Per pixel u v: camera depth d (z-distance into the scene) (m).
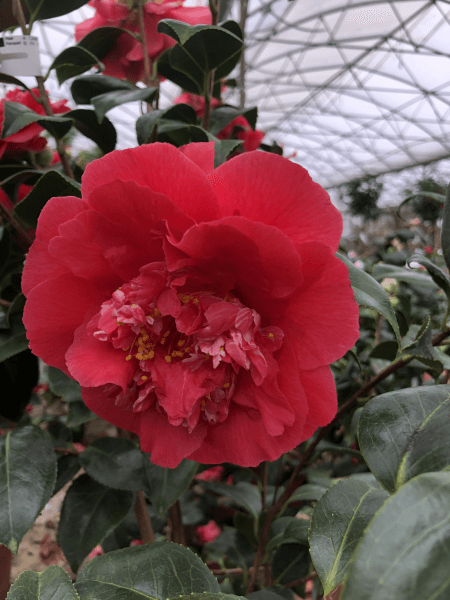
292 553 0.37
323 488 0.38
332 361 0.15
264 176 0.14
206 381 0.16
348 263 0.20
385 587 0.09
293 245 0.13
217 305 0.15
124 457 0.28
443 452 0.14
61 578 0.16
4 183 0.30
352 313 0.14
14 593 0.15
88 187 0.15
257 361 0.15
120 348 0.17
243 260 0.14
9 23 0.32
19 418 0.32
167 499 0.27
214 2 0.28
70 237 0.15
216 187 0.15
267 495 0.44
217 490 0.43
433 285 0.32
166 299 0.15
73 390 0.30
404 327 0.33
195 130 0.28
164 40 0.32
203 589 0.17
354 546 0.15
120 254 0.16
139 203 0.14
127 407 0.17
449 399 0.15
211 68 0.28
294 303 0.15
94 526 0.28
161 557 0.18
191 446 0.17
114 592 0.17
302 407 0.15
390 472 0.14
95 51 0.33
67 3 0.29
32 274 0.17
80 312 0.17
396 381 0.42
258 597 0.22
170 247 0.15
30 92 0.29
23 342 0.28
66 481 0.30
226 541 0.45
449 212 0.19
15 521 0.21
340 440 0.52
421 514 0.09
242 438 0.17
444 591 0.08
